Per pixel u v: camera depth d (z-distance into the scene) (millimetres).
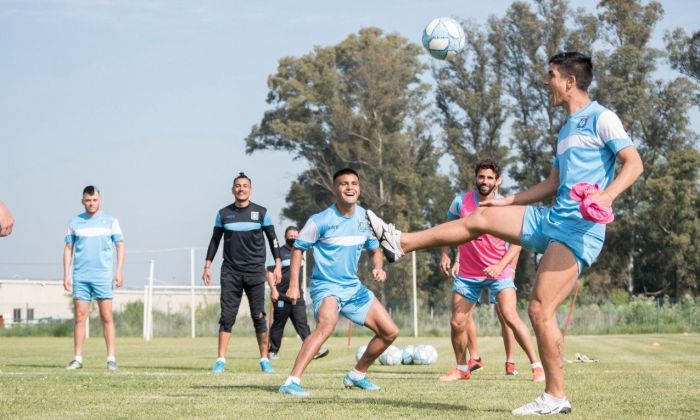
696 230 52625
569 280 5895
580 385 8484
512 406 6504
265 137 61500
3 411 6113
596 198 5586
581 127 5977
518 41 55625
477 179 10062
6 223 4852
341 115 56438
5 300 45156
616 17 54438
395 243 6422
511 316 9875
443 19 10977
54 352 18672
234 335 35000
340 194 7633
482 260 9906
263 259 11383
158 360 14711
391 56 58125
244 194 11352
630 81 54562
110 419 5688
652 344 21609
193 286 34281
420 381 9469
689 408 6352
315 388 8242
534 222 6016
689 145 54281
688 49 53594
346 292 7723
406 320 36031
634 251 55125
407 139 56844
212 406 6422
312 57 62094
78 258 11875
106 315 11844
